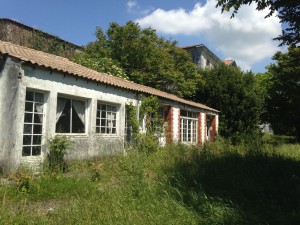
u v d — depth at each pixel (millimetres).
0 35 21094
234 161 11219
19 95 8680
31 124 9352
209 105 27266
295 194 7973
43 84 9570
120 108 13555
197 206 6410
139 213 5797
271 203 7312
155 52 26203
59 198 6816
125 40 26000
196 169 9430
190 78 28328
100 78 12711
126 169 9094
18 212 5566
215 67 29609
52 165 8969
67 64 12961
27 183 7039
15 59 8781
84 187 7352
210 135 25984
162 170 9586
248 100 26812
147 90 16000
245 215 6184
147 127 15242
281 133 36406
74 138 10703
